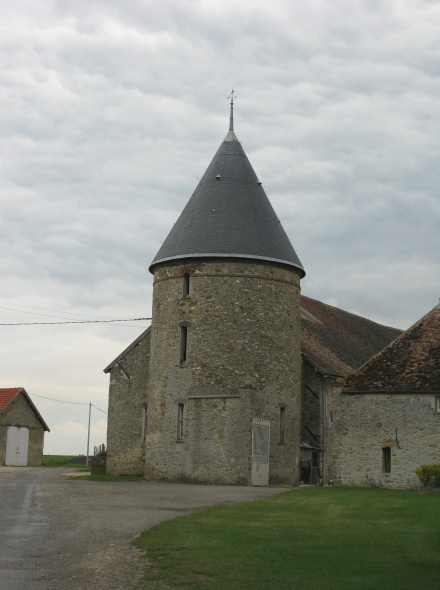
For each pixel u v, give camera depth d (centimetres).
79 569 1239
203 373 3350
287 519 1830
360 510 2022
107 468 3894
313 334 4238
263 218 3512
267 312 3419
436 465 2789
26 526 1670
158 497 2420
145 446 3734
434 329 3114
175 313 3453
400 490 2742
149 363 3688
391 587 1117
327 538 1528
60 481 3192
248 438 3281
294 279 3566
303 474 3650
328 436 3791
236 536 1534
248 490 2817
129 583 1157
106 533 1571
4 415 5272
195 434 3325
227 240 3400
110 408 3947
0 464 5212
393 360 3041
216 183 3538
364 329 5100
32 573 1206
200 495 2530
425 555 1350
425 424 2864
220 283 3388
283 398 3434
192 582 1161
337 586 1127
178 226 3553
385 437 2920
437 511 1966
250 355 3353
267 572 1218
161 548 1391
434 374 2909
